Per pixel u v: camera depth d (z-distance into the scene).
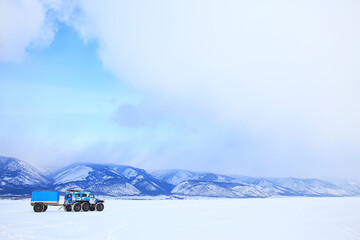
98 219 38.75
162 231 28.84
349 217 47.16
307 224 36.66
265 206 84.06
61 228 29.30
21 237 23.97
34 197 49.09
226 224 36.00
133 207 74.12
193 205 90.69
